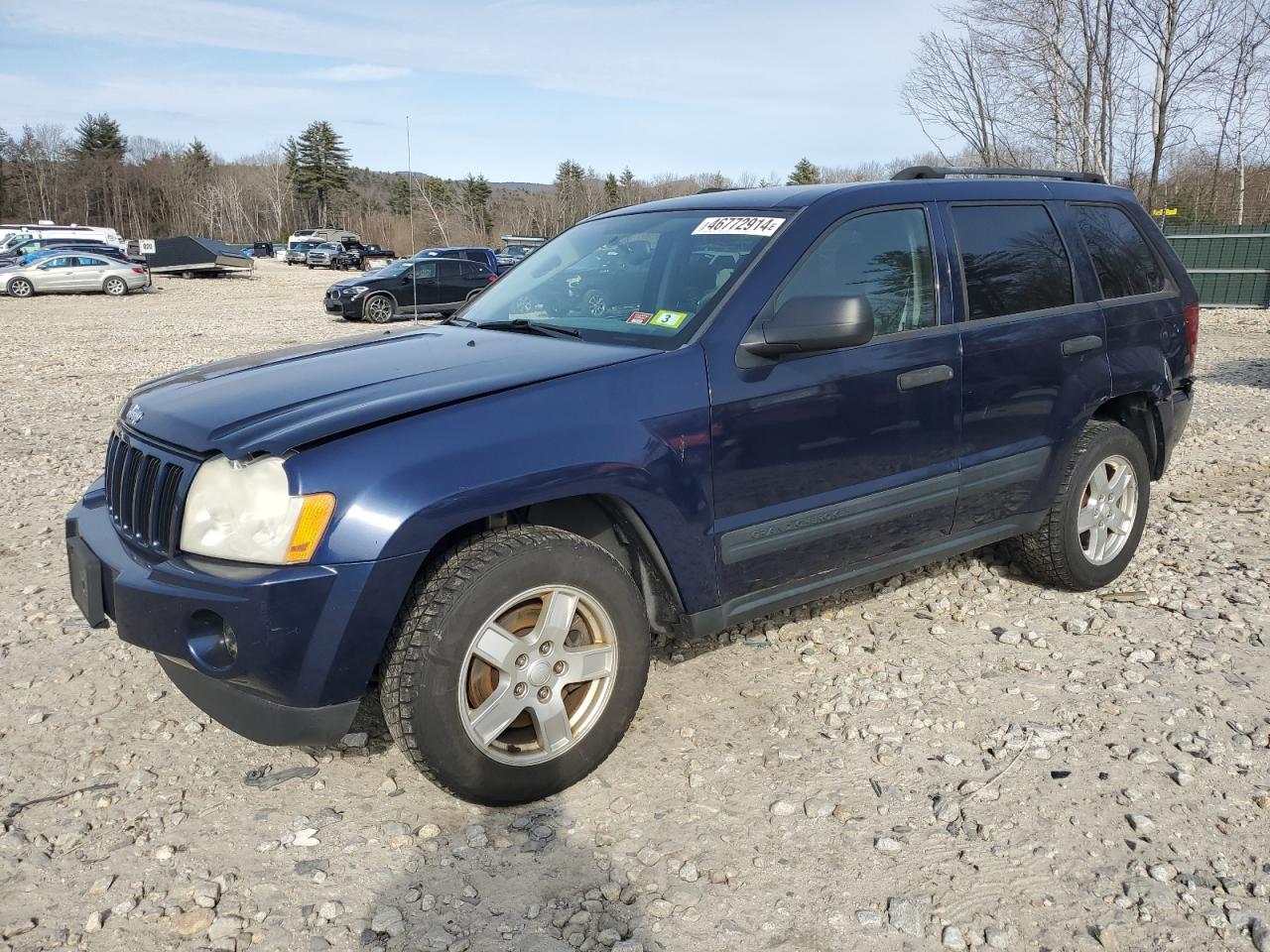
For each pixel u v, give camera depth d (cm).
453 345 350
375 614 263
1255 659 388
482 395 288
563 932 246
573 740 302
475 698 286
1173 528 558
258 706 274
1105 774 311
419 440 271
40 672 390
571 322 363
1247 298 1812
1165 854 273
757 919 249
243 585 257
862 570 373
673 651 402
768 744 331
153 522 285
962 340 382
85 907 256
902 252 376
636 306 353
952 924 247
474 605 273
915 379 365
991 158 1889
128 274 3164
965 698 362
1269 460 713
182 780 314
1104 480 449
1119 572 464
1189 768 311
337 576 258
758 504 333
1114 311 446
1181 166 2083
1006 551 504
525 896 259
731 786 307
